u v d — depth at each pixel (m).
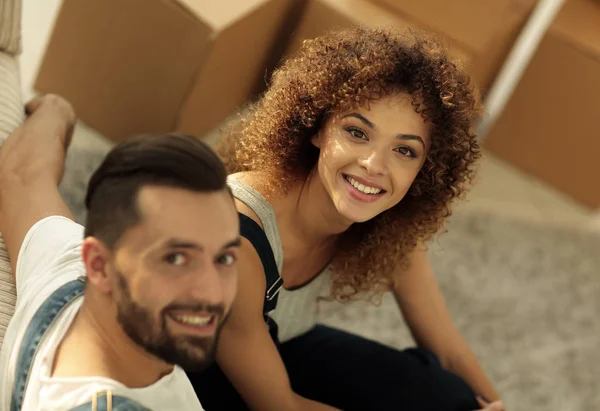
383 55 1.09
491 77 2.43
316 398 1.40
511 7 2.16
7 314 1.01
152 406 0.78
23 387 0.81
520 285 2.31
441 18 2.14
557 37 2.33
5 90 1.31
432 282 1.48
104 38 1.98
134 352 0.77
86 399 0.73
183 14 1.88
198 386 1.30
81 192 2.00
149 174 0.71
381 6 2.14
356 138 1.12
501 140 2.60
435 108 1.12
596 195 2.56
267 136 1.19
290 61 1.22
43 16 2.36
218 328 0.76
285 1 2.06
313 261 1.31
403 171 1.13
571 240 2.48
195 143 0.73
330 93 1.12
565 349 2.19
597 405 2.08
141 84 2.02
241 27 1.96
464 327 2.16
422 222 1.28
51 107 1.32
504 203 2.52
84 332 0.78
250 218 1.14
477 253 2.35
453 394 1.40
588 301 2.33
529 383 2.08
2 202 1.13
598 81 2.34
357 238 1.32
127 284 0.72
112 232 0.72
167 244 0.71
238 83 2.17
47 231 1.03
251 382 1.20
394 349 1.47
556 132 2.49
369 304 2.10
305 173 1.21
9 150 1.20
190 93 1.99
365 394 1.39
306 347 1.43
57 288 0.88
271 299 1.20
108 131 2.12
